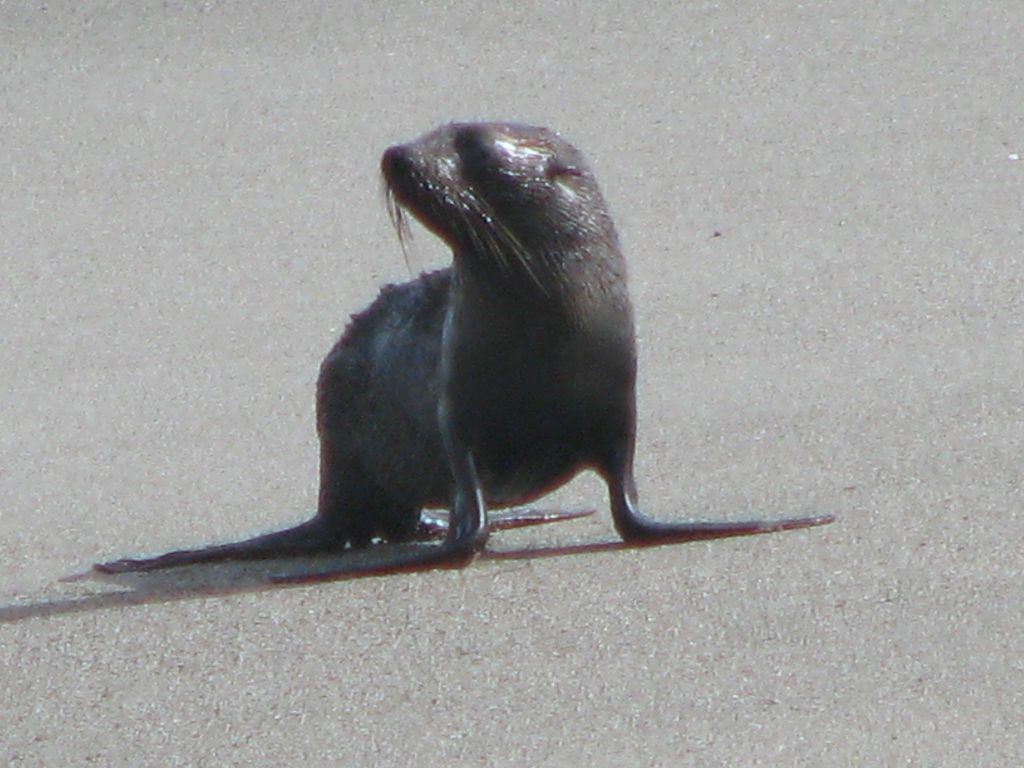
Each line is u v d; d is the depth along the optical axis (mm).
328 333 40000
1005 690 21297
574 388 26984
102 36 57844
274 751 21203
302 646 24156
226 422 35594
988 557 25406
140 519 31172
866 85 52031
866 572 25125
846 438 31438
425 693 22391
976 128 48875
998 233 42406
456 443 27375
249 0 59500
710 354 36688
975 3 57188
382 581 26344
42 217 47688
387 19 57938
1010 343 35969
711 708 21359
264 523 30734
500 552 27562
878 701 21219
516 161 26609
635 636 23547
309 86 54031
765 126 49812
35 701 23062
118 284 43562
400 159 26125
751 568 25562
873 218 43781
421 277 29469
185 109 53281
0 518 31500
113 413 36406
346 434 29203
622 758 20344
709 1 58250
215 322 41031
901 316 37969
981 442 30562
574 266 26766
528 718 21500
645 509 29062
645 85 52844
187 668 23750
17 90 54938
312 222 46344
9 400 37438
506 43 56031
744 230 43625
